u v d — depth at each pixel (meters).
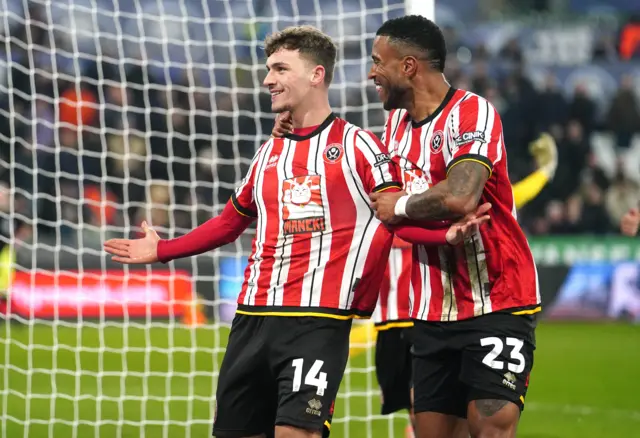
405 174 14.51
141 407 27.53
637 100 56.72
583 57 59.78
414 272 14.80
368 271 13.70
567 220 53.12
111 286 44.94
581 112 55.66
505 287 14.09
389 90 14.42
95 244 46.56
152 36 53.09
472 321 14.17
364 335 27.02
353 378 32.47
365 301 13.83
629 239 50.28
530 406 28.61
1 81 48.97
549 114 55.66
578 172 53.97
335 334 13.59
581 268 50.25
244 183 14.52
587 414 27.30
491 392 13.97
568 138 54.66
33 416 26.17
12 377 32.09
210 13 53.69
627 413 27.47
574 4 64.00
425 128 14.34
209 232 14.79
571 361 37.53
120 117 49.88
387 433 24.42
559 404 28.91
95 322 45.19
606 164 56.12
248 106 49.66
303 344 13.45
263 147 14.35
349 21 51.53
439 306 14.42
